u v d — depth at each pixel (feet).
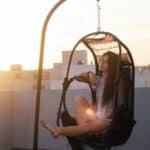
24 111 18.07
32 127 17.87
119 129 10.94
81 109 12.04
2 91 17.49
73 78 12.67
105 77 11.69
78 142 11.59
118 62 10.96
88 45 12.85
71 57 12.82
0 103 17.19
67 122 12.00
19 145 18.04
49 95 17.78
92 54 12.96
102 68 11.99
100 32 12.17
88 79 12.72
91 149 12.66
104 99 11.54
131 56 11.41
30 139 17.94
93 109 12.02
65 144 17.46
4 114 17.57
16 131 18.15
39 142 17.75
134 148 16.96
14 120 18.13
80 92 17.31
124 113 10.91
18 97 18.16
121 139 11.32
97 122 11.07
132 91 11.32
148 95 17.02
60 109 12.26
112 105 11.04
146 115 16.98
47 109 17.75
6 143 17.75
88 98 17.21
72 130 11.04
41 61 11.87
